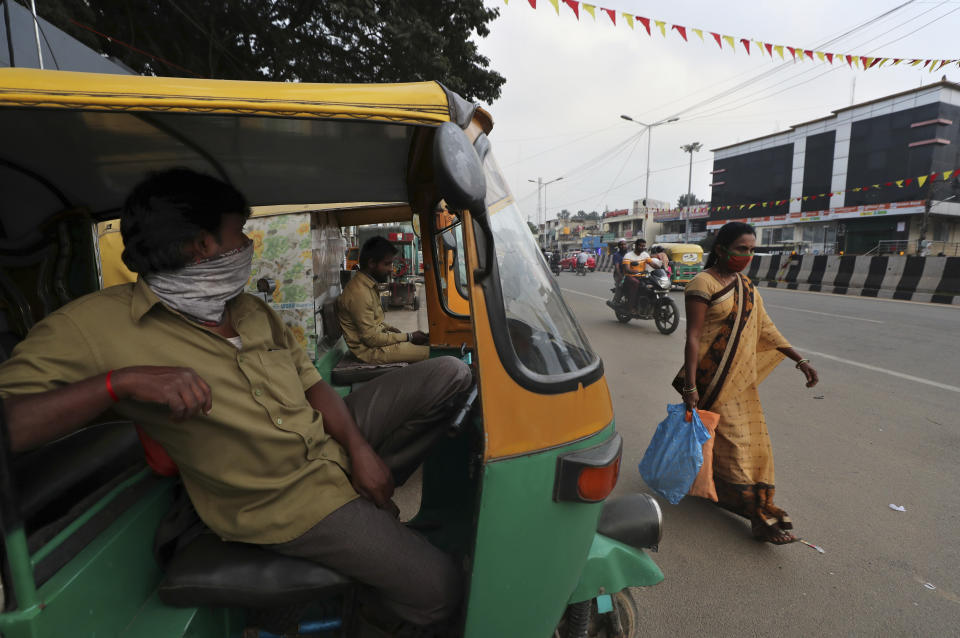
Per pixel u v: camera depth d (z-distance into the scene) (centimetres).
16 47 293
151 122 122
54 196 173
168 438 110
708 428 255
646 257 925
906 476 329
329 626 134
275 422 115
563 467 126
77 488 111
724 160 3859
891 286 1311
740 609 217
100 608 98
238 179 179
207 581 114
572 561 135
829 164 3152
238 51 898
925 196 2698
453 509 195
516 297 134
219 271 112
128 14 732
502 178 153
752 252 248
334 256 420
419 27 855
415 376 156
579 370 140
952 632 205
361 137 142
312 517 117
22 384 92
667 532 274
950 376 546
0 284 166
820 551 256
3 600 79
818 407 455
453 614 129
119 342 102
